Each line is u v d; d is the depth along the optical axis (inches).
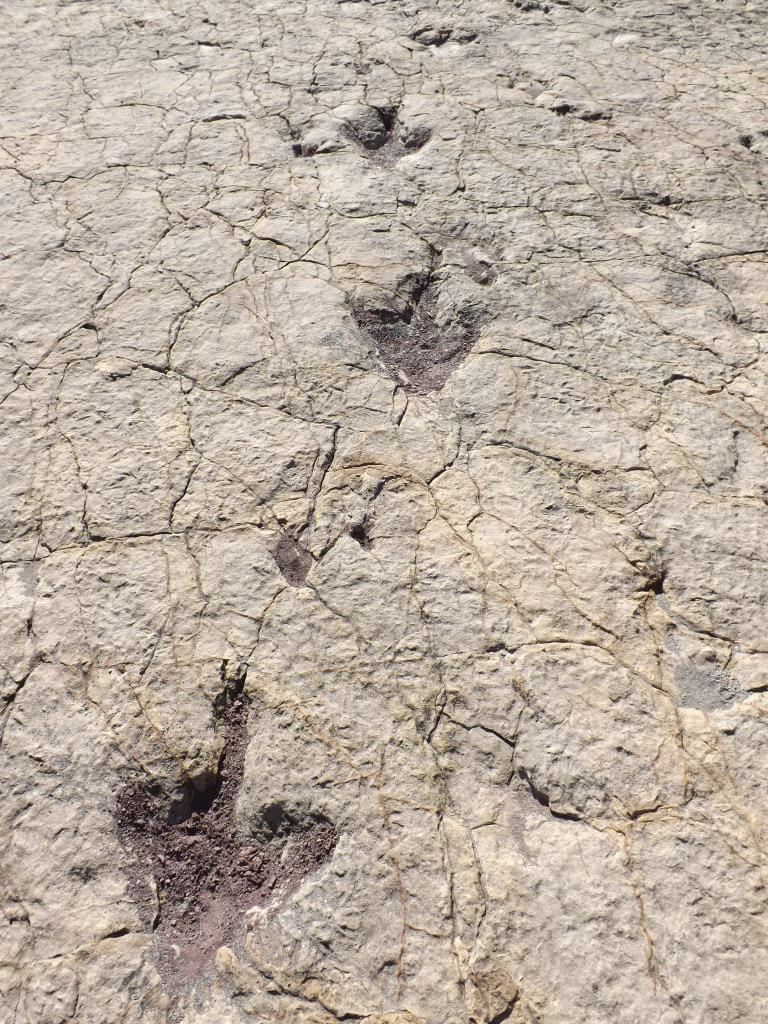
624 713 40.2
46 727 41.1
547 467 50.2
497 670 41.8
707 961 33.6
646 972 33.5
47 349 58.4
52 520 48.8
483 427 52.5
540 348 57.0
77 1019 33.8
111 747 40.4
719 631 42.8
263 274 63.0
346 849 37.2
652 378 54.8
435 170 72.3
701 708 40.4
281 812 38.5
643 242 64.6
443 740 39.9
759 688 40.8
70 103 84.9
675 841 36.5
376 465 50.7
